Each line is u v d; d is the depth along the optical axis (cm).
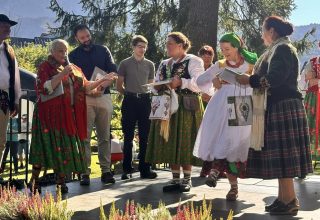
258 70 471
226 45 516
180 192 574
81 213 472
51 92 539
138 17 1812
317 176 698
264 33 469
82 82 562
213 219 450
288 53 453
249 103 499
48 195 389
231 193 530
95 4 1869
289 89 459
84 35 633
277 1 1809
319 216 464
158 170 761
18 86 570
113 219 318
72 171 551
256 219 453
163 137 572
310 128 740
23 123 792
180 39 567
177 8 1733
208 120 520
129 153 674
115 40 1847
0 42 554
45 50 2778
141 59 675
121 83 673
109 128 646
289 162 454
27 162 623
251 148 470
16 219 361
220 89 517
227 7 1806
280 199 472
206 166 544
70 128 548
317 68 733
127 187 607
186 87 563
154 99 572
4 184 605
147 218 317
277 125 457
